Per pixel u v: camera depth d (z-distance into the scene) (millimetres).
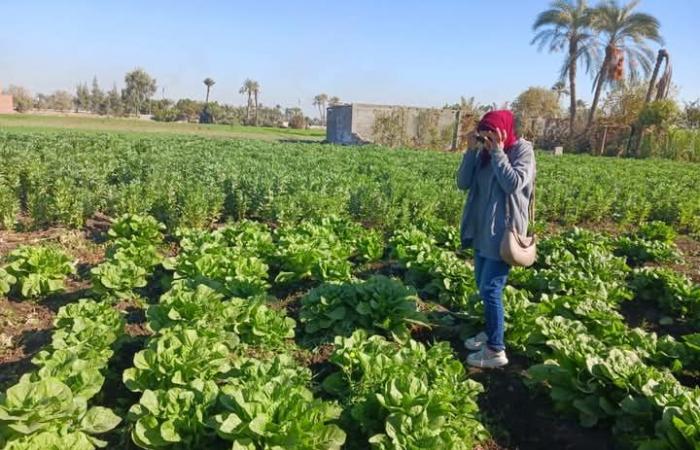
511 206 5051
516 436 4559
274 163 16141
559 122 48781
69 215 9617
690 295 7121
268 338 5430
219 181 11867
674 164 30172
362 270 8258
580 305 6098
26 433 3441
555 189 13805
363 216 11344
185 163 14836
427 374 4543
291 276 7176
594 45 47281
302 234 8570
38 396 3652
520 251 4965
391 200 11562
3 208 9305
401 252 7988
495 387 5133
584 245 9258
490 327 5242
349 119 43625
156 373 4297
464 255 9211
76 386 4043
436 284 6996
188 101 108938
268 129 78812
